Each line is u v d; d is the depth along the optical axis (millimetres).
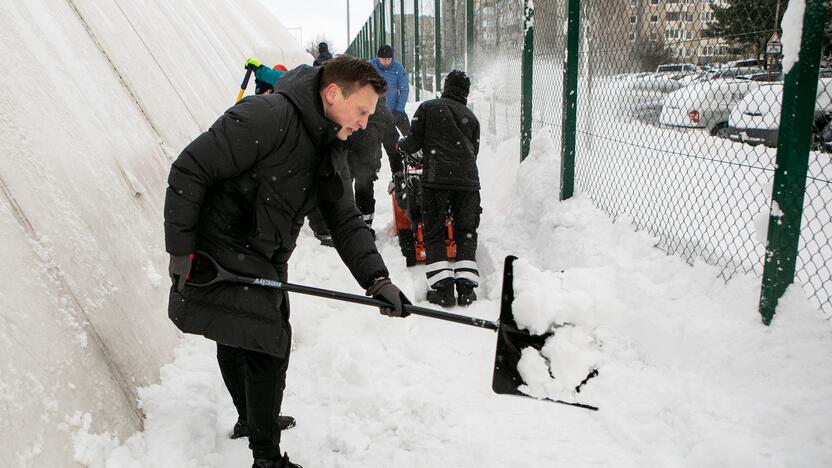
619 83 4547
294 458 2639
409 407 3012
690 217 3893
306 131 2164
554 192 5137
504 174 6609
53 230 2525
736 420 2424
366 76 2131
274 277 2316
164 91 4898
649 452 2494
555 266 4262
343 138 2264
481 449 2629
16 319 2104
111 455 2223
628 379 2873
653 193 4039
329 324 3957
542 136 5922
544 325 2691
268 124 2072
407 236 5320
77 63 3609
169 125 4559
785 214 2600
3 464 1782
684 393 2650
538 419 2865
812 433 2252
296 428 2863
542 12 6137
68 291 2449
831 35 2445
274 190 2182
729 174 4238
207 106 6016
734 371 2633
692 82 3684
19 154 2559
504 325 2711
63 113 3086
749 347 2662
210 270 2230
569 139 4797
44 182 2629
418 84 14625
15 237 2295
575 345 2713
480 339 3812
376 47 22438
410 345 3654
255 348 2250
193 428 2619
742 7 3188
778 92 3051
